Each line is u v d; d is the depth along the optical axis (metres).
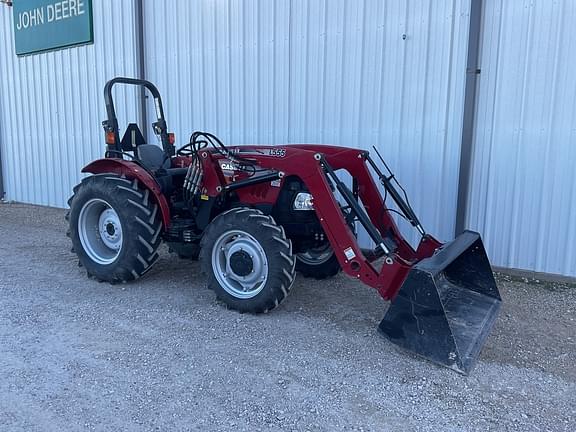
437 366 3.02
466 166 4.98
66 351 3.21
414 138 5.26
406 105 5.27
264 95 6.29
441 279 3.77
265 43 6.18
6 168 9.77
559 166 4.60
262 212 3.86
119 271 4.36
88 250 4.59
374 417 2.52
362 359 3.11
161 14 7.12
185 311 3.87
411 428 2.43
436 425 2.46
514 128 4.75
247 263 3.75
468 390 2.77
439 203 5.18
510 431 2.41
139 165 4.47
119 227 4.48
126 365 3.03
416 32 5.11
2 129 9.66
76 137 8.48
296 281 4.62
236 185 4.06
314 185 3.65
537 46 4.57
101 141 8.16
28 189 9.46
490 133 4.88
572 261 4.64
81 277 4.71
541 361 3.11
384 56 5.33
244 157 4.01
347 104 5.64
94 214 4.62
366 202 4.21
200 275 4.77
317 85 5.83
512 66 4.70
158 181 4.44
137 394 2.72
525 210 4.80
